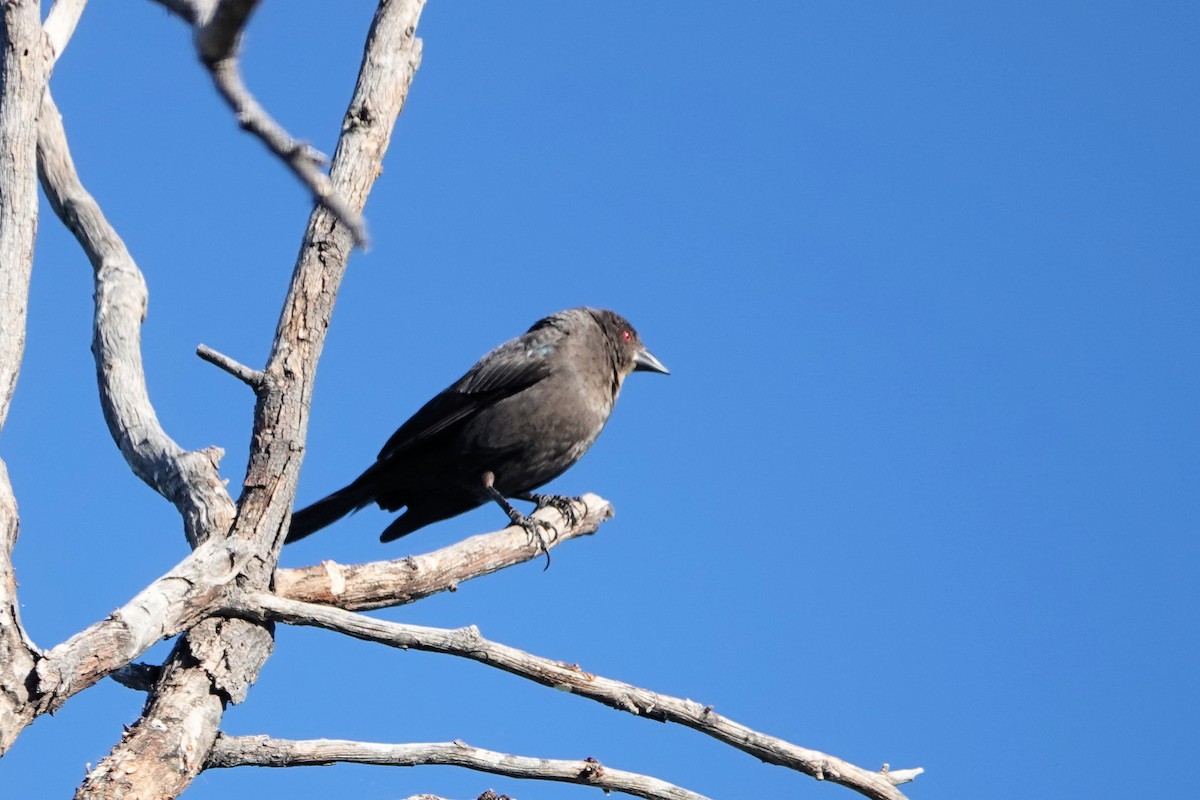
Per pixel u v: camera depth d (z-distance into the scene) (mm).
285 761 9789
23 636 9055
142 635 9656
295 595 10820
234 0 4480
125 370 12164
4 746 8781
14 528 9516
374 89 11695
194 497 10953
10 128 9836
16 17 9945
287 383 11055
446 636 9812
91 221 13023
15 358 9695
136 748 9422
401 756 9805
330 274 11289
